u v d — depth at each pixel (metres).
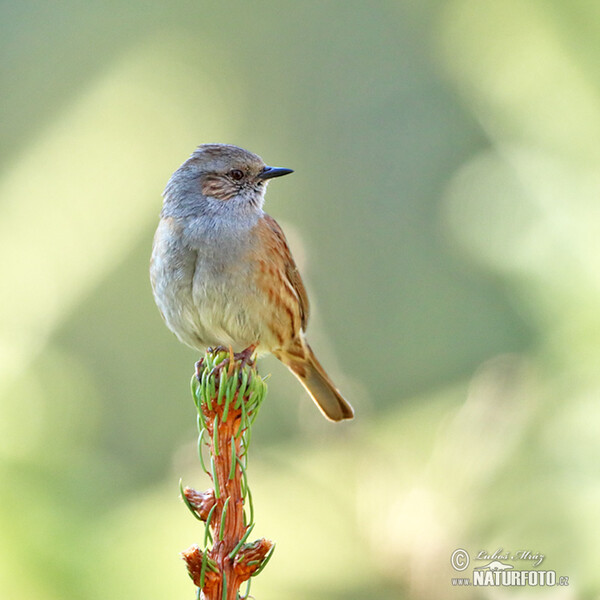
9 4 18.69
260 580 7.90
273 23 22.16
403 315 18.39
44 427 6.53
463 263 15.92
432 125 20.56
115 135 13.57
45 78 17.22
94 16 18.39
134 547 6.61
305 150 21.41
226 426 5.27
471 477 7.49
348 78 22.09
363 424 8.62
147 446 17.27
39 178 11.66
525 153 7.30
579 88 7.21
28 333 7.78
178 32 19.16
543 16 7.25
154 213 13.30
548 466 7.09
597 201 6.96
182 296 8.94
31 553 5.81
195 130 16.84
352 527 7.90
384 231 20.17
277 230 9.30
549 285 6.99
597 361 6.97
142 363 17.42
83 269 11.02
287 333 9.23
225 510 4.94
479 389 7.68
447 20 8.38
